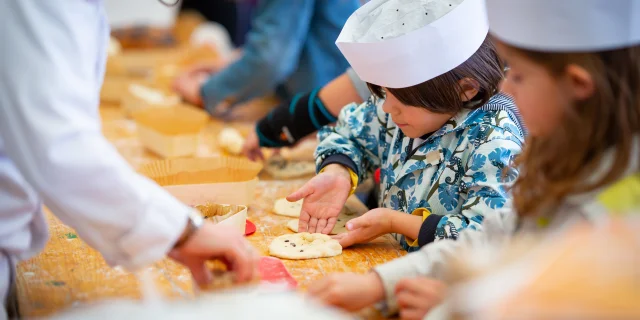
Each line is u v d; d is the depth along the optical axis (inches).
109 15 146.3
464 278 29.6
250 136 72.8
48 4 32.8
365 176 61.4
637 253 25.9
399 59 46.6
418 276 39.0
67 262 46.9
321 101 66.4
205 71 108.7
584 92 32.4
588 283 25.1
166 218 34.9
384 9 49.4
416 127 50.6
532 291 25.5
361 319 39.4
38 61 31.9
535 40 33.3
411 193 52.9
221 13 168.6
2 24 32.0
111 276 44.7
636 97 31.8
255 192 65.7
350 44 48.8
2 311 39.6
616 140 31.8
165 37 145.6
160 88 112.3
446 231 46.4
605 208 29.5
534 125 34.9
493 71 48.9
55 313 39.3
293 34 90.0
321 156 60.1
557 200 33.2
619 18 31.4
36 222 41.4
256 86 93.4
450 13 45.6
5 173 37.3
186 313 30.1
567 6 32.0
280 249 49.9
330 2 91.2
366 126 59.8
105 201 33.5
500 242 37.9
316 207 55.8
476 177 47.9
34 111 31.7
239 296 31.9
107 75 107.6
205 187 57.7
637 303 24.3
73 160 32.4
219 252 37.2
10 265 41.0
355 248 51.8
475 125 49.5
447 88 47.8
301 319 29.1
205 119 78.7
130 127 91.0
